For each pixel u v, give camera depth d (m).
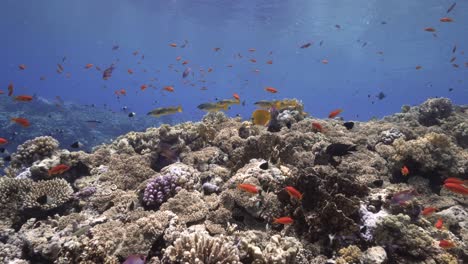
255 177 6.24
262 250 4.77
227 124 10.64
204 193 6.77
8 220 6.46
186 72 15.97
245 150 7.65
